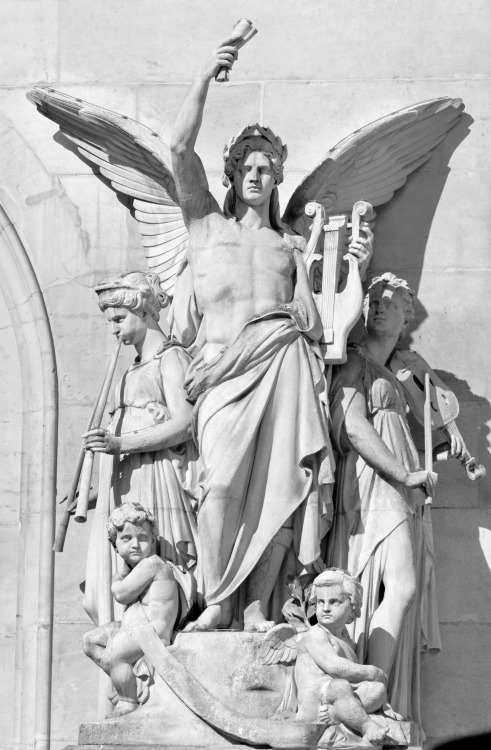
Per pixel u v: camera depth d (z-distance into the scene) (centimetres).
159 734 1192
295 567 1269
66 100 1439
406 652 1290
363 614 1272
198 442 1280
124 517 1249
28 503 1423
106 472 1313
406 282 1373
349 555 1287
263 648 1216
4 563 1422
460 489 1388
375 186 1430
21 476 1432
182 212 1323
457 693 1352
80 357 1439
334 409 1307
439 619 1366
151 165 1433
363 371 1324
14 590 1415
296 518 1262
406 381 1364
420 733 1283
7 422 1451
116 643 1223
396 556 1281
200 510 1255
